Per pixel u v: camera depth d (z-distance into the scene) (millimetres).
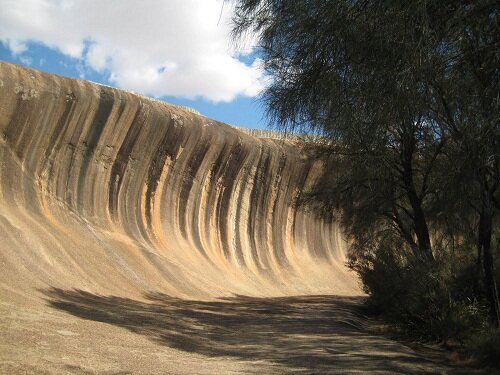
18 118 23344
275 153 39188
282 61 7301
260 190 38500
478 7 5938
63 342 8172
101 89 27031
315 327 14094
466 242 12477
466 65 6148
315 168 41531
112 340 9242
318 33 6520
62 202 24375
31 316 10008
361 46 6316
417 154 14922
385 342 11734
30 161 23672
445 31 6082
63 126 25047
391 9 6008
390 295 14938
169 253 28688
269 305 21859
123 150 28234
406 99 6086
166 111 30797
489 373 8766
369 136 7059
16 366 6238
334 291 38781
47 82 24766
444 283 12625
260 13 7297
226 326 14039
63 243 20688
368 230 20109
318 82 6746
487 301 11539
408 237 17328
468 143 6047
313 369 8156
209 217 34531
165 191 31125
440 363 9547
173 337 10984
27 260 16797
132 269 23281
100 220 25812
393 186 16516
